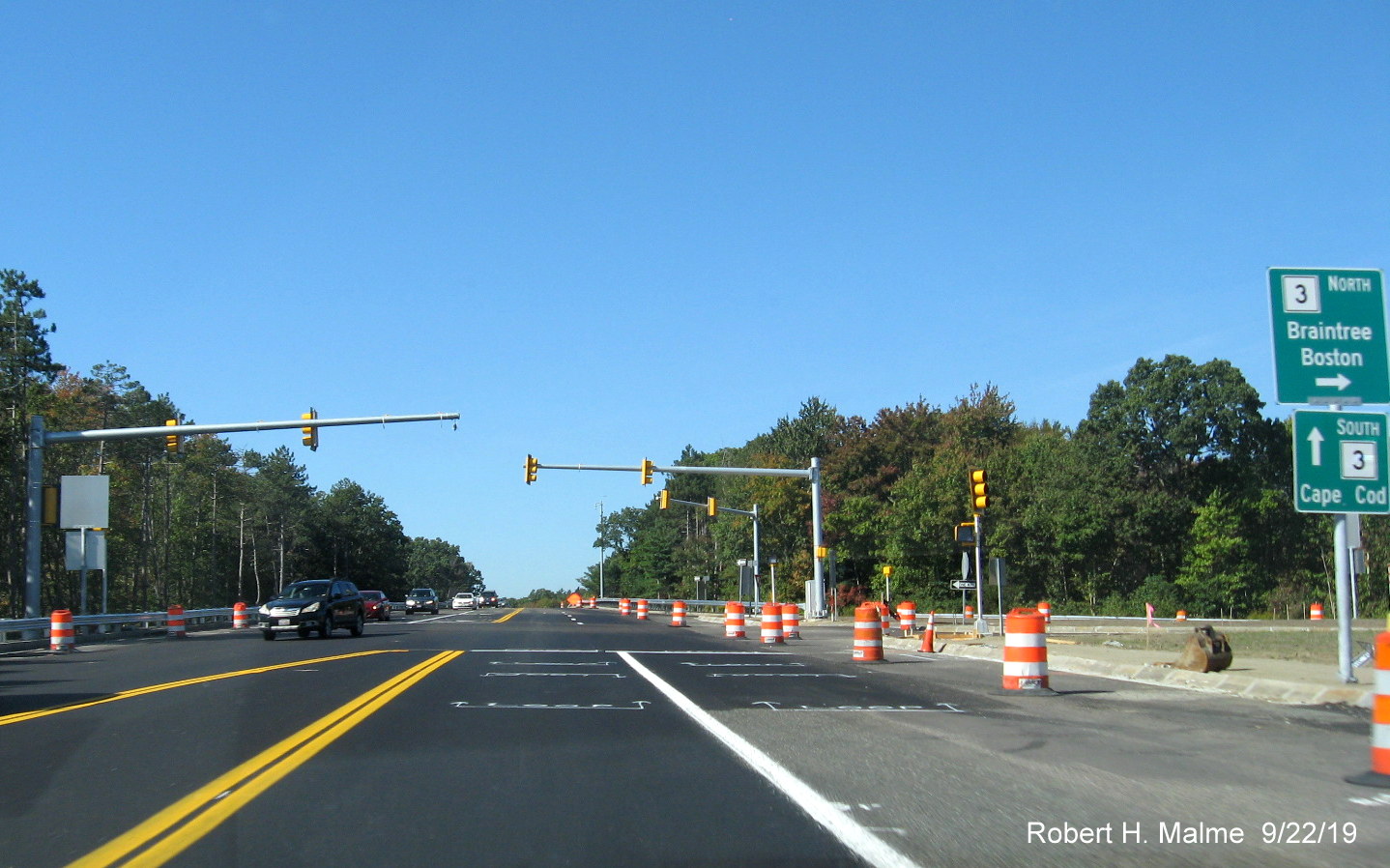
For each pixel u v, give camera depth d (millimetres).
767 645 28406
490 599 117875
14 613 60906
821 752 10539
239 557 102625
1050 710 13703
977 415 80188
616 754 10430
